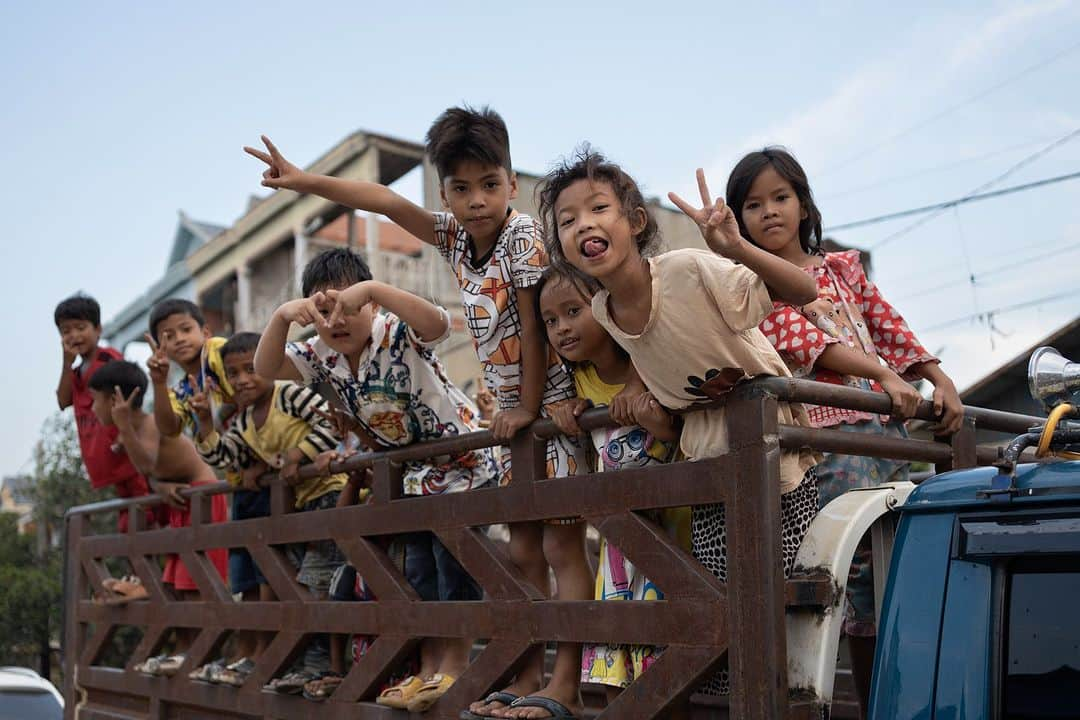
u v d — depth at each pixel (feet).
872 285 11.09
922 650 6.61
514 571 9.52
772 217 10.84
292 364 12.56
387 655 10.80
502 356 10.46
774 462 7.43
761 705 7.13
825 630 7.37
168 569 16.17
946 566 6.67
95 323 19.11
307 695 11.75
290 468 12.87
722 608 7.55
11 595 54.54
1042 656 6.15
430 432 11.88
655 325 8.11
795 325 9.83
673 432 8.73
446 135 10.12
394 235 65.77
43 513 56.85
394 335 11.57
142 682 15.37
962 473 6.99
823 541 7.66
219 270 66.54
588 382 9.93
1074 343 31.19
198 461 16.78
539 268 9.96
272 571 12.84
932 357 10.58
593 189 8.17
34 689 24.58
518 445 9.79
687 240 51.60
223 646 14.62
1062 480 6.33
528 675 10.09
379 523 11.14
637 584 9.05
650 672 8.03
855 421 10.38
